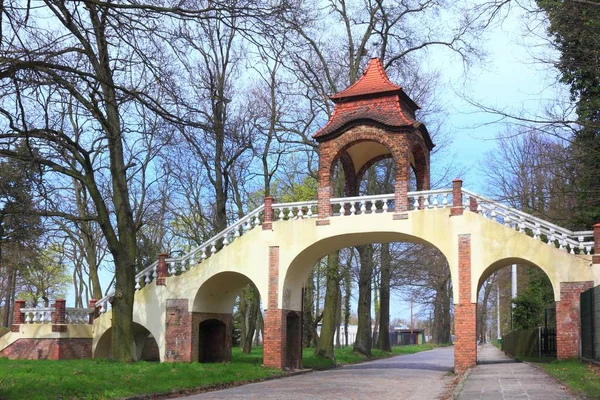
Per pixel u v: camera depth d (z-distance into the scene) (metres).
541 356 29.91
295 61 28.16
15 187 20.98
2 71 13.93
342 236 26.91
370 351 42.22
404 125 26.36
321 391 18.44
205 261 28.25
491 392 14.88
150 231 45.62
